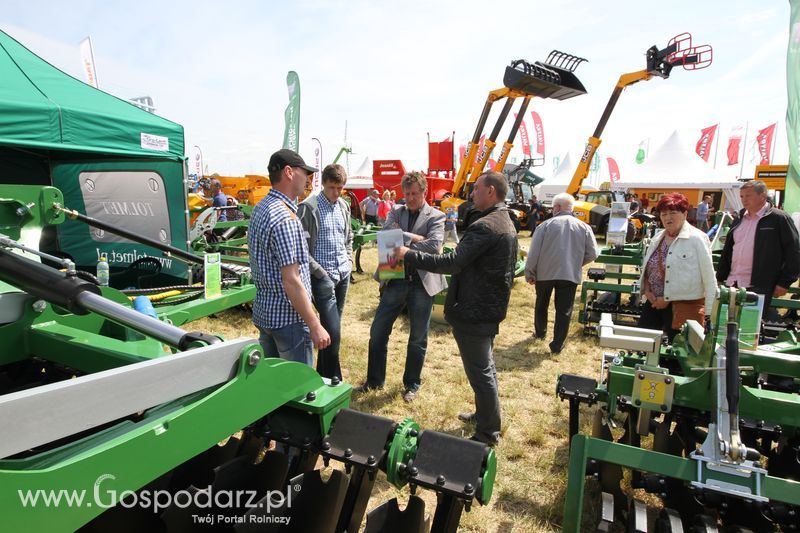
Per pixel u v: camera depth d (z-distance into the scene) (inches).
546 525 97.7
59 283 60.3
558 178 1242.6
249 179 757.9
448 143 805.2
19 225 86.1
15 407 36.5
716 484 72.4
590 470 88.7
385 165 790.5
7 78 163.8
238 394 56.9
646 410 93.1
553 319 255.9
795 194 213.6
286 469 80.0
